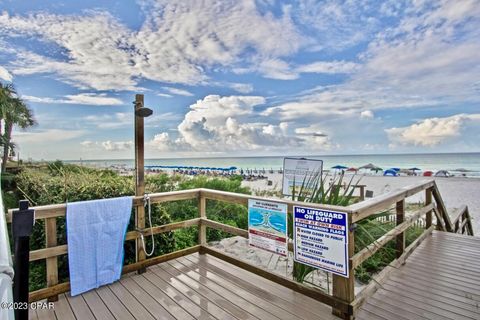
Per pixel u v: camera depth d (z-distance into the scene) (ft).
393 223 11.46
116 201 9.29
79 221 8.43
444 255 11.45
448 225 16.55
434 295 8.05
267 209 8.94
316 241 7.53
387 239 8.73
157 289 8.64
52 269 8.07
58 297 8.18
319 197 9.06
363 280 10.87
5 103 54.08
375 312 7.17
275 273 8.99
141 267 9.87
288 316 7.12
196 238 16.93
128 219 9.57
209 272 9.86
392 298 7.88
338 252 7.04
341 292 7.07
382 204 8.46
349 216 6.81
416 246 12.12
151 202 10.31
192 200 20.86
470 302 7.66
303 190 9.61
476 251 11.93
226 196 10.43
